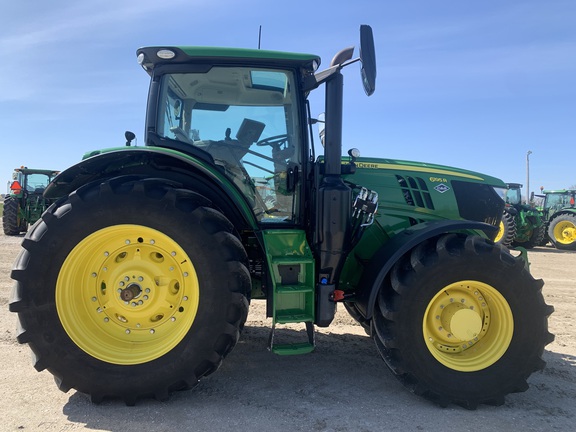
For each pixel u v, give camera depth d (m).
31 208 13.09
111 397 2.74
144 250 2.92
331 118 3.06
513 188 13.88
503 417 2.74
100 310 2.91
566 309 5.57
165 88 3.28
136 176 2.89
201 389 3.01
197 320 2.77
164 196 2.78
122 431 2.45
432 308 2.97
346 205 3.03
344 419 2.65
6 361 3.41
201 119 3.46
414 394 2.98
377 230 3.55
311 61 3.26
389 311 2.87
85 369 2.72
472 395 2.84
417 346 2.86
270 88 3.45
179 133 3.42
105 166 3.12
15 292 2.72
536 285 2.94
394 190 3.61
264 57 3.20
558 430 2.59
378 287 2.90
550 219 13.93
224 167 3.42
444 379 2.85
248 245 3.42
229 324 2.78
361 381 3.23
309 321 2.97
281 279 3.05
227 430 2.48
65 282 2.79
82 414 2.63
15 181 12.81
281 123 3.46
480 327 2.97
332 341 4.14
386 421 2.64
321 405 2.82
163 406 2.75
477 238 2.98
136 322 2.93
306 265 3.05
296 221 3.38
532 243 14.09
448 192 3.71
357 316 3.97
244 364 3.51
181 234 2.78
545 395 3.08
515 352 2.90
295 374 3.33
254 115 3.46
